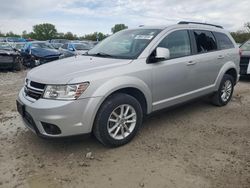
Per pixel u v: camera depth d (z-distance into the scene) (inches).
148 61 170.9
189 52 200.2
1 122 204.5
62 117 138.6
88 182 128.7
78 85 140.7
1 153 155.0
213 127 195.5
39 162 145.9
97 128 151.1
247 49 398.3
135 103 163.5
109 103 151.5
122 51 181.9
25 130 187.6
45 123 141.6
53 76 146.8
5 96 291.3
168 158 149.8
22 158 149.7
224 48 237.5
